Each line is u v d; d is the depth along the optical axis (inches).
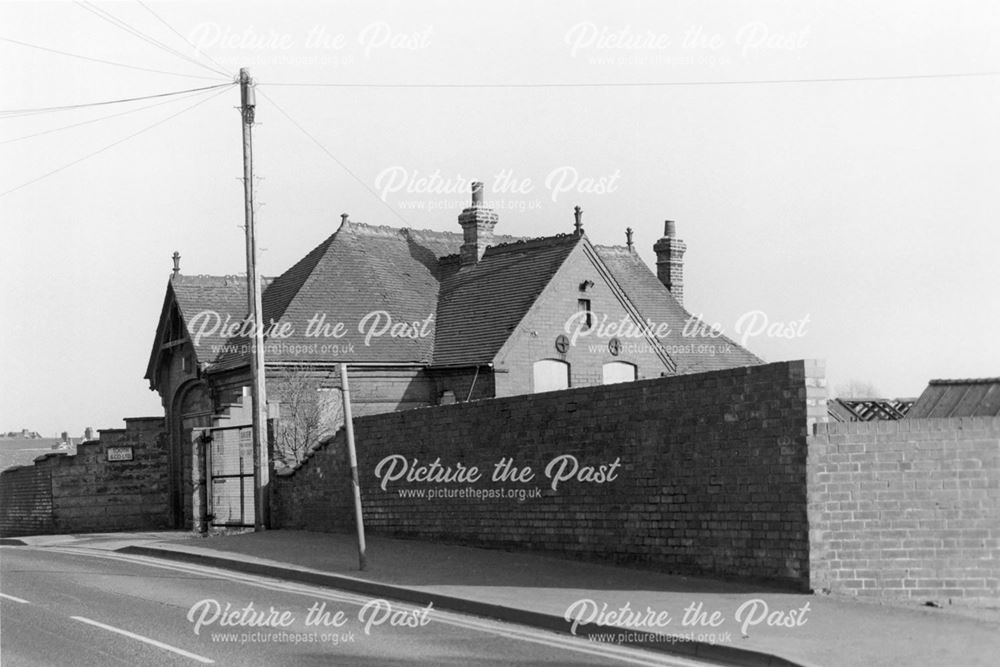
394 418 843.4
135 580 690.8
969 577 546.9
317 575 670.5
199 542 882.1
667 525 637.3
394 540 827.4
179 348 1461.6
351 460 692.1
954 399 665.0
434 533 804.6
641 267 1699.1
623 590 582.6
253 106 959.6
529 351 1302.9
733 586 583.5
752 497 587.8
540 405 725.3
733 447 599.5
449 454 793.6
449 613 562.6
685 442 628.1
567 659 441.1
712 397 612.7
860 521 554.3
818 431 560.4
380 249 1478.8
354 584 641.6
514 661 436.8
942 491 552.1
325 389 1273.4
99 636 498.0
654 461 646.5
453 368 1305.4
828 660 414.3
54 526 1432.1
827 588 554.3
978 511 550.9
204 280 1505.9
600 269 1376.7
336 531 899.4
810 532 555.8
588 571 652.7
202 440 1045.8
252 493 1078.4
